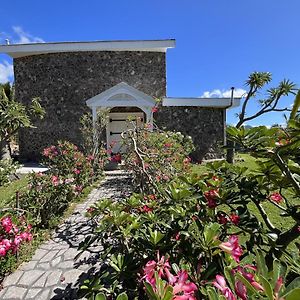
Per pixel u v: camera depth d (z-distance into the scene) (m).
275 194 2.00
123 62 13.80
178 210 1.76
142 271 1.47
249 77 12.05
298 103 1.40
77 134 13.58
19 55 14.12
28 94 14.23
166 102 12.42
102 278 1.64
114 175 9.77
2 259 3.17
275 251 1.57
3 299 2.75
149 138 6.74
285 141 1.43
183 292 0.94
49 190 5.03
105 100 11.68
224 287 0.88
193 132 12.94
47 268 3.29
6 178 8.46
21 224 3.32
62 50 13.33
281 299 0.76
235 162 10.85
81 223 4.81
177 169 5.41
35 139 14.08
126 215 1.88
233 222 1.72
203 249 1.39
